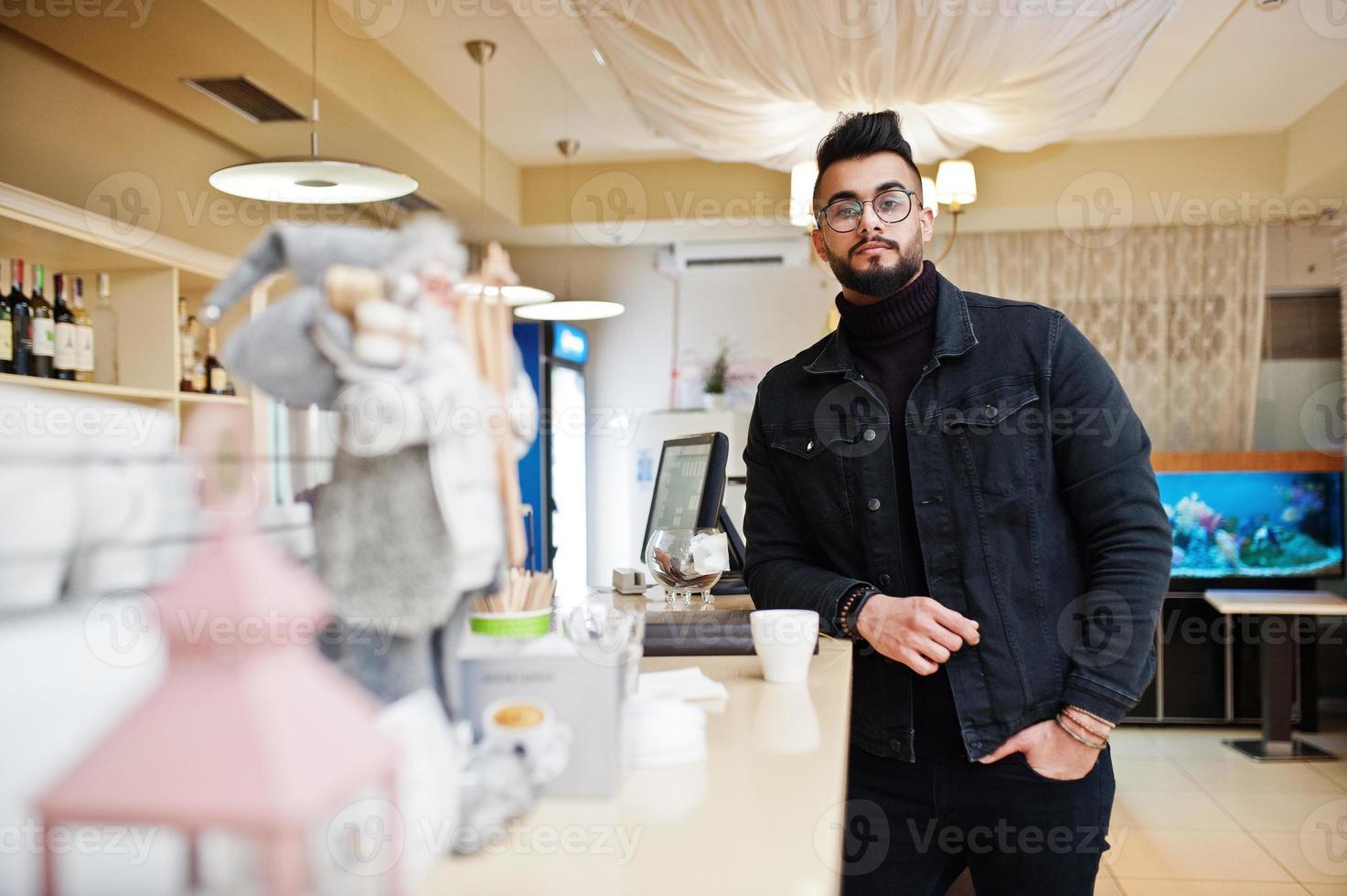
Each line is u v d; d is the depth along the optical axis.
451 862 0.58
